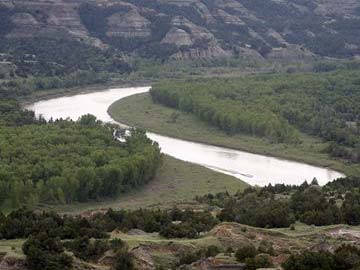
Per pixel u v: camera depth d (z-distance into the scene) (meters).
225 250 140.25
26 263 127.75
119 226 156.12
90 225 150.12
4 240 141.12
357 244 141.00
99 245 135.12
